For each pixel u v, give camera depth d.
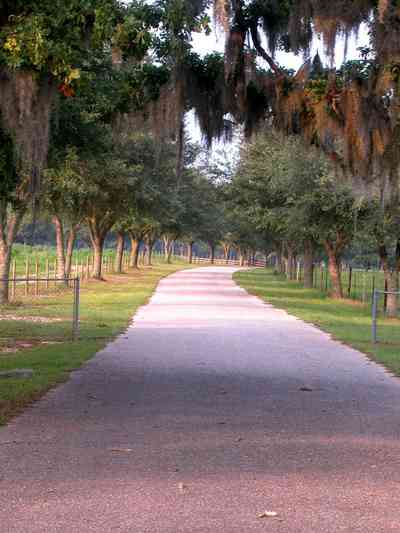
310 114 12.06
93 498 5.73
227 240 100.19
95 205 38.41
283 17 11.40
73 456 6.99
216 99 12.13
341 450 7.35
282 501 5.70
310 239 40.81
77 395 10.34
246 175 39.53
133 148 34.72
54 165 19.91
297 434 8.05
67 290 37.56
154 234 81.44
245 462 6.84
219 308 28.14
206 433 8.04
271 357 14.84
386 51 11.02
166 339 17.67
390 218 27.08
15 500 5.68
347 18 10.72
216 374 12.45
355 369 13.38
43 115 10.71
